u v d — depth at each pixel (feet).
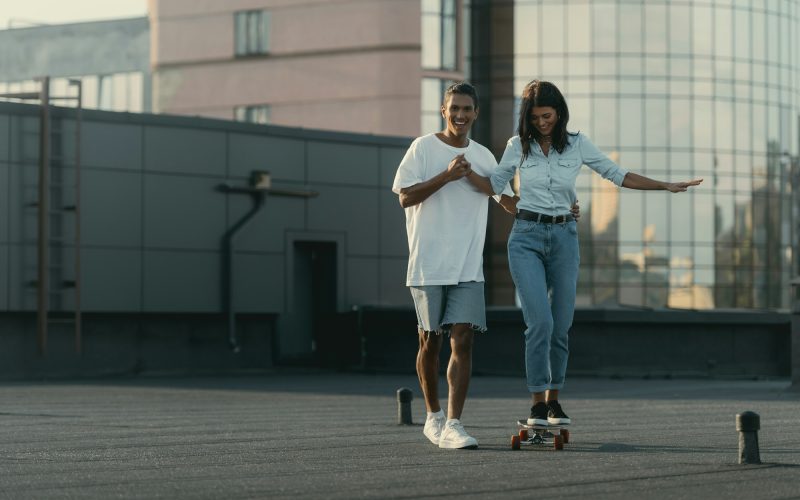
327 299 92.79
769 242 171.94
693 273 166.30
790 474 22.88
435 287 28.73
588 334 83.05
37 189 79.00
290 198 90.17
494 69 164.76
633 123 165.68
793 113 176.04
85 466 24.71
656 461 25.20
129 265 82.84
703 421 37.78
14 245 78.13
